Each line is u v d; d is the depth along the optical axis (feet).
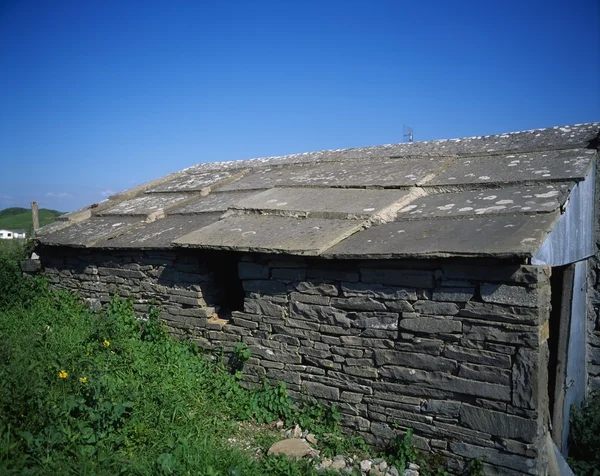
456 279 13.70
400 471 14.06
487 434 13.33
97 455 12.66
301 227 18.33
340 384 15.96
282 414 16.80
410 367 14.61
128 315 22.02
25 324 21.84
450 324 13.79
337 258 15.30
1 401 12.82
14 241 37.01
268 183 26.53
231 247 17.70
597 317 20.17
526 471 12.75
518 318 12.74
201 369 18.72
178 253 20.86
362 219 17.81
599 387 20.44
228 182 30.12
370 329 15.30
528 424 12.71
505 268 12.86
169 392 16.52
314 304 16.48
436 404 14.14
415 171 22.45
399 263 14.61
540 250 13.44
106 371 16.76
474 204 17.19
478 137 25.55
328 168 27.30
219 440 15.17
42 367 15.40
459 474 13.74
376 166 25.26
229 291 21.70
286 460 14.03
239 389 17.85
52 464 11.76
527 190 17.21
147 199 31.04
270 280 17.53
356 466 14.32
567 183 16.81
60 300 25.63
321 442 15.42
